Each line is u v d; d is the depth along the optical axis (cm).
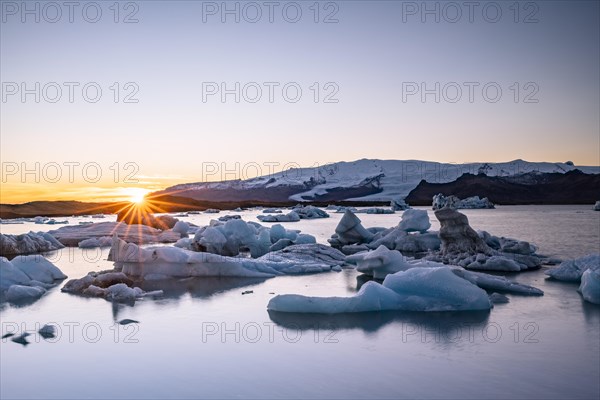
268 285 1220
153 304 1007
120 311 949
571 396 543
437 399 537
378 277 1297
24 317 911
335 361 659
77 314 930
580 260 1270
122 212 3133
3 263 1212
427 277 985
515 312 913
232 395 552
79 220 4838
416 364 645
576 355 678
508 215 4997
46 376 618
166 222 3117
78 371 633
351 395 548
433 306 935
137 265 1370
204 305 994
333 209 7288
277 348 716
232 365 647
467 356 675
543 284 1188
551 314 898
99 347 729
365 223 3941
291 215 4441
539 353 686
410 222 2073
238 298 1061
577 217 4512
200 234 1861
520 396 543
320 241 2389
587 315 889
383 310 934
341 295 1093
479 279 1144
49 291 1163
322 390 563
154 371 629
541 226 3234
